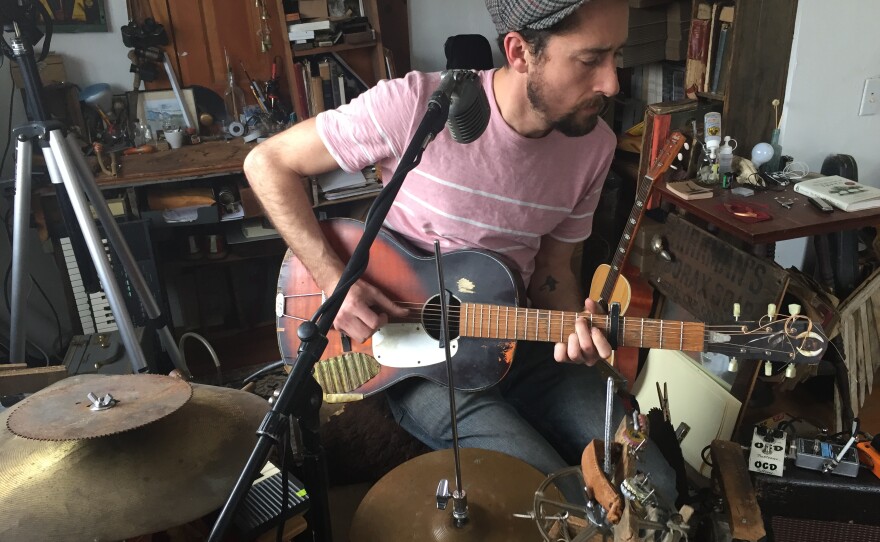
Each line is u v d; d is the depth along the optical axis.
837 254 2.19
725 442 1.55
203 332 3.04
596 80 1.31
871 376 2.23
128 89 2.84
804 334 1.37
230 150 2.68
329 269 1.64
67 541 0.99
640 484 0.92
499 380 1.66
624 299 2.28
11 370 1.63
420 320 1.68
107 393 1.16
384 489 1.36
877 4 2.35
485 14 3.22
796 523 1.55
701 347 1.44
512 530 1.24
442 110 1.01
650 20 2.72
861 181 2.62
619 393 1.71
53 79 2.67
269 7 2.83
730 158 2.31
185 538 1.24
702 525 1.44
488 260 1.62
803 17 2.32
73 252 2.43
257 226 2.81
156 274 2.53
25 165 1.82
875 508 1.51
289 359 1.84
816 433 1.92
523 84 1.43
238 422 1.22
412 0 3.11
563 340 1.58
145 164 2.55
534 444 1.56
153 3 2.71
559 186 1.63
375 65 2.90
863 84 2.46
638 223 2.00
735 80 2.36
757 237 1.91
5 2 1.79
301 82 2.77
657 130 2.46
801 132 2.48
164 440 1.13
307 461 1.04
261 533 1.25
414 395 1.73
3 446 1.13
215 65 2.85
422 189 1.61
